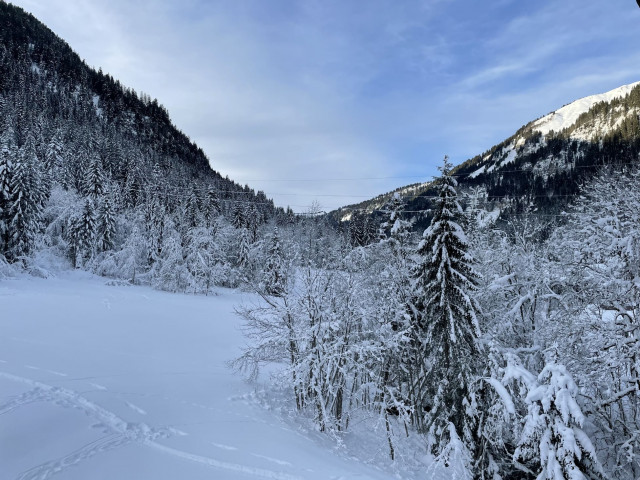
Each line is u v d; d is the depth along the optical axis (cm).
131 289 4988
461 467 1513
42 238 5231
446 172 1805
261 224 8750
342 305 1812
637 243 1471
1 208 4503
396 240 2223
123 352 2255
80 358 1978
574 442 1084
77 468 940
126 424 1229
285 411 1698
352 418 2000
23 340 2200
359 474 1214
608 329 1512
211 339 2938
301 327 1758
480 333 1680
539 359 1909
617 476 1617
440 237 1767
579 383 1634
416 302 2036
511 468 1708
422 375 2114
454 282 1748
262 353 1872
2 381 1469
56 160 7762
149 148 17675
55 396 1382
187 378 1897
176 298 4769
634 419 1612
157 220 5881
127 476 932
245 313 1908
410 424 2200
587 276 1719
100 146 10650
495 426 1512
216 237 5862
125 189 7706
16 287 4144
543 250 2289
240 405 1619
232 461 1091
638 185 1741
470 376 1648
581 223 1916
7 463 926
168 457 1063
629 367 1555
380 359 1772
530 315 2184
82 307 3556
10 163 4691
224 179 17175
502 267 2405
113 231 5778
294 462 1157
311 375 1702
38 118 11212
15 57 19638
